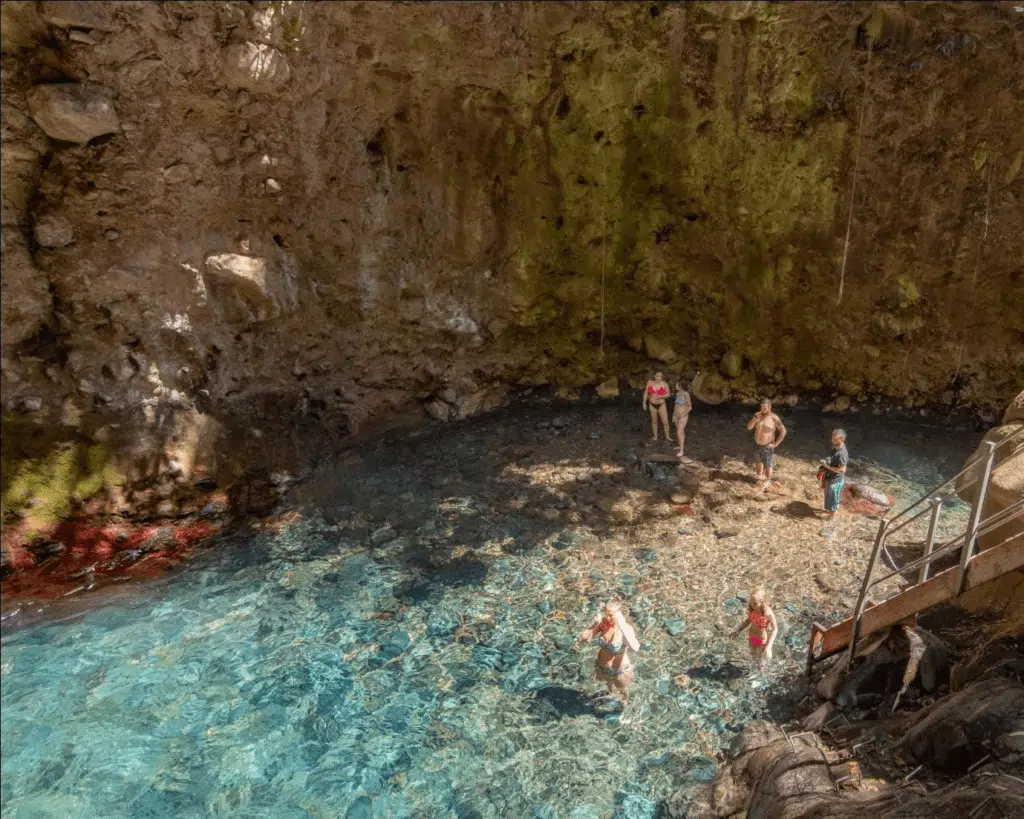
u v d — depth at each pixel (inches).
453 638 416.8
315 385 609.6
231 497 528.7
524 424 689.0
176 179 488.1
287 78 498.9
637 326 734.5
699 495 561.3
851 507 542.3
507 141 629.9
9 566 448.5
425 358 671.1
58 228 458.9
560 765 333.7
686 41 608.7
